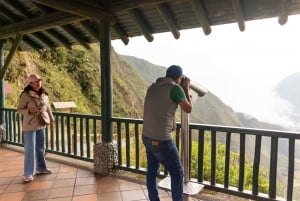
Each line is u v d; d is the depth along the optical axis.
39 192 3.74
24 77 14.63
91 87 19.33
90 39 5.52
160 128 2.71
